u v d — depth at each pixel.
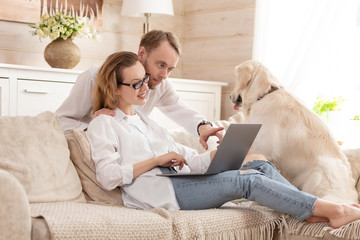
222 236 1.69
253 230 1.78
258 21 3.66
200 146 2.63
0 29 3.38
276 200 1.75
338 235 1.67
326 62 3.33
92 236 1.44
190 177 1.84
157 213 1.67
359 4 3.38
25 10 3.44
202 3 4.20
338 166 2.30
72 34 3.29
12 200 1.37
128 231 1.51
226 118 4.02
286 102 2.51
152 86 2.20
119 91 1.95
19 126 1.81
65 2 3.63
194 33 4.27
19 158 1.73
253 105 2.58
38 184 1.72
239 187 1.77
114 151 1.84
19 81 2.89
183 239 1.60
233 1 3.95
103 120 1.89
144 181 1.81
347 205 1.75
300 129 2.44
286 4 3.52
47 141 1.85
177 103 2.46
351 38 3.36
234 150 1.83
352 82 3.38
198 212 1.71
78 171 1.91
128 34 4.09
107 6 3.93
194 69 4.28
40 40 3.38
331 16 3.22
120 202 1.87
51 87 3.03
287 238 1.81
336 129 3.32
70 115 2.15
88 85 2.12
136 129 1.96
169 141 2.06
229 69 3.99
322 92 3.40
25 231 1.39
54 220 1.42
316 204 1.74
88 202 1.85
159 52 2.12
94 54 3.89
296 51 3.36
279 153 2.46
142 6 3.66
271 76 2.63
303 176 2.38
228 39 4.00
